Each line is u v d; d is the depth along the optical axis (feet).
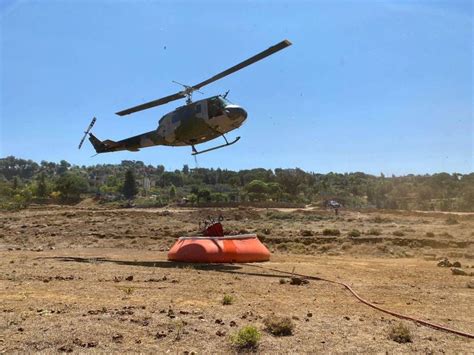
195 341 22.27
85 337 22.47
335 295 35.37
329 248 80.84
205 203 265.54
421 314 29.09
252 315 27.12
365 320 27.14
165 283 38.96
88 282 38.86
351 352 21.20
